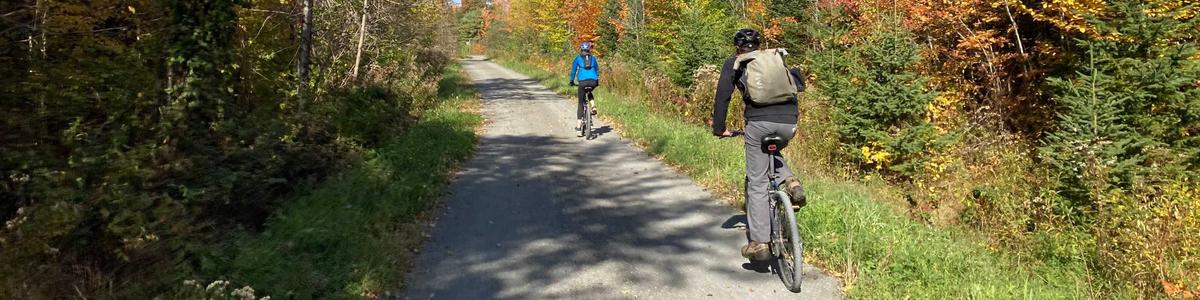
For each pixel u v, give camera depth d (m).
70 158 4.40
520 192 6.55
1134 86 8.16
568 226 5.32
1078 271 4.80
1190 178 7.62
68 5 6.65
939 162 8.26
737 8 24.77
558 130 11.33
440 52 26.44
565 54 38.06
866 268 4.02
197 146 5.30
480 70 35.97
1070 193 6.58
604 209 5.88
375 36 14.47
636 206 5.99
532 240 4.94
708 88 12.52
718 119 3.97
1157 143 7.51
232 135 5.79
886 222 5.00
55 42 6.61
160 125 5.21
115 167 4.38
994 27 11.88
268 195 5.34
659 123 10.91
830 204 5.33
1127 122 8.21
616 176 7.38
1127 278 4.51
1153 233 4.80
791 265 3.81
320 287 3.73
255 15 9.38
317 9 11.55
